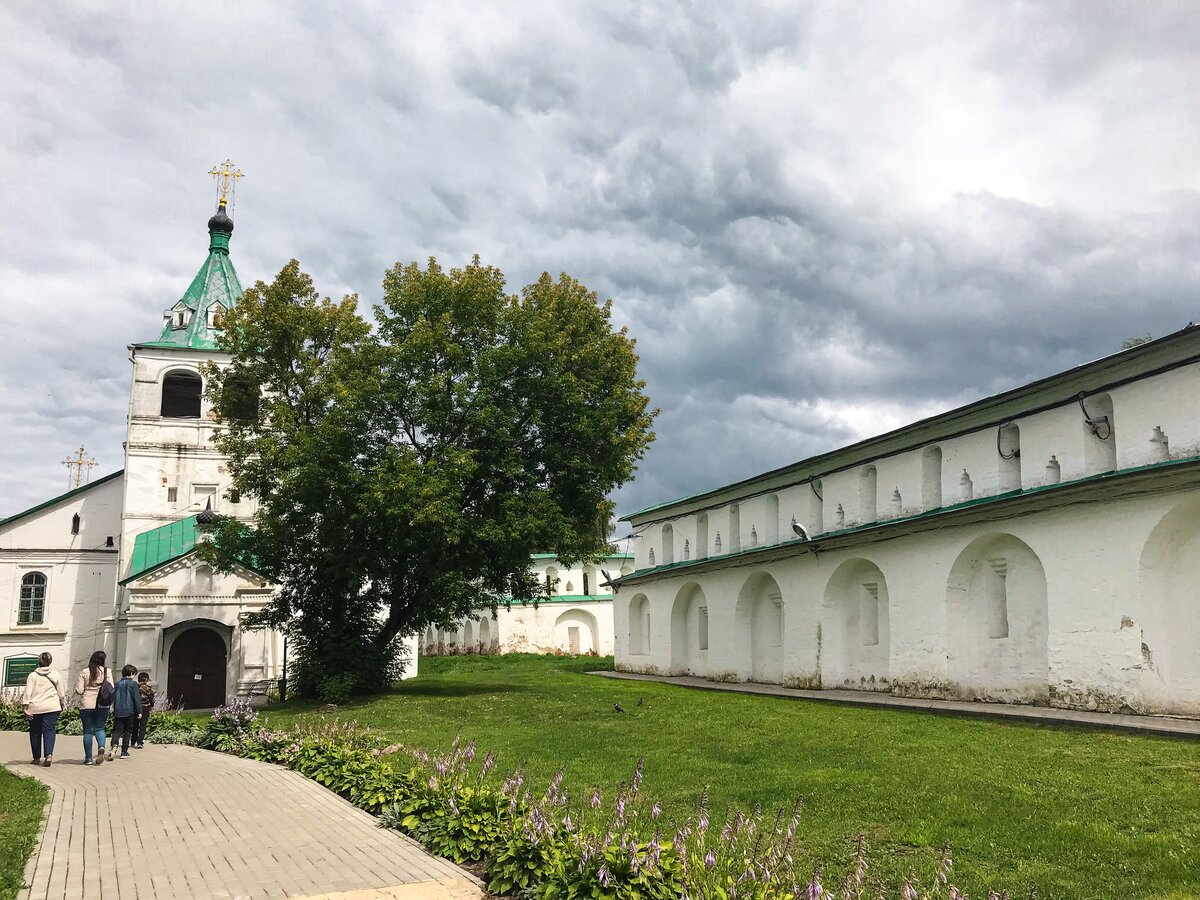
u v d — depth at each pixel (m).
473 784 10.88
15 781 13.24
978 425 21.00
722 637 32.28
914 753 13.81
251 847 9.42
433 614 27.88
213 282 40.59
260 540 26.06
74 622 39.06
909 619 22.53
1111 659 17.02
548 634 57.75
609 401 27.39
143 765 15.88
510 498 25.38
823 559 26.38
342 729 17.34
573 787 12.16
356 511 24.19
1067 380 18.44
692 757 14.36
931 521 21.45
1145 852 8.38
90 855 9.15
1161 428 16.56
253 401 27.86
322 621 27.22
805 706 21.94
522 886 7.69
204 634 33.00
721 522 33.25
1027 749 13.77
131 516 36.47
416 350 25.34
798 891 7.45
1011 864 8.34
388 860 8.88
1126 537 16.92
